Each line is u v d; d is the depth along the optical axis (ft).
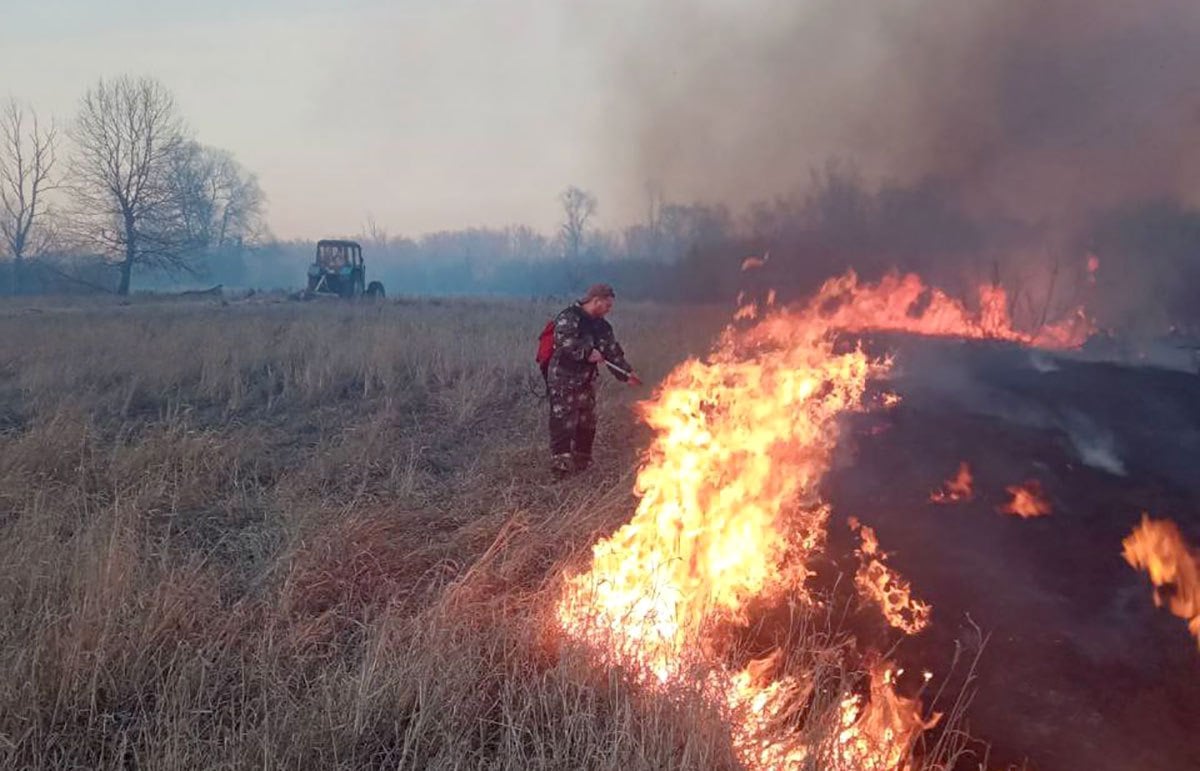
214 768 9.05
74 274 150.82
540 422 26.30
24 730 9.91
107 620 11.44
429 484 20.18
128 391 29.48
